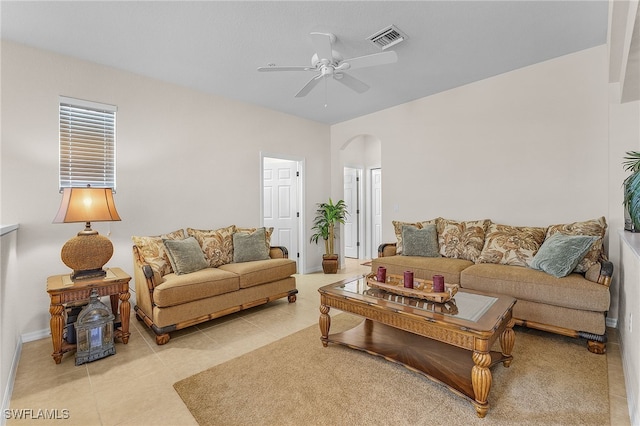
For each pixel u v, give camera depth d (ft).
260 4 7.36
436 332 5.90
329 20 8.04
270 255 12.76
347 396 5.96
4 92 8.60
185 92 12.31
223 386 6.35
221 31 8.48
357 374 6.74
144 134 11.21
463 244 11.51
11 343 7.02
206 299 9.36
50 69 9.32
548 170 10.71
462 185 12.85
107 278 8.25
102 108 10.23
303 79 11.75
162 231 11.64
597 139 9.78
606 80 9.57
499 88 11.73
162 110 11.67
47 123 9.26
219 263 11.60
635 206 5.71
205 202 12.91
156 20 7.93
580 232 9.11
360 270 18.17
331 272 17.11
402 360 6.94
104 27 8.19
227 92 13.01
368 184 22.00
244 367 7.10
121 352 7.91
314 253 17.85
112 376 6.79
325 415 5.42
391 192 15.39
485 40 9.18
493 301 6.91
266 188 17.58
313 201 17.62
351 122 17.31
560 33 8.88
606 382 6.27
